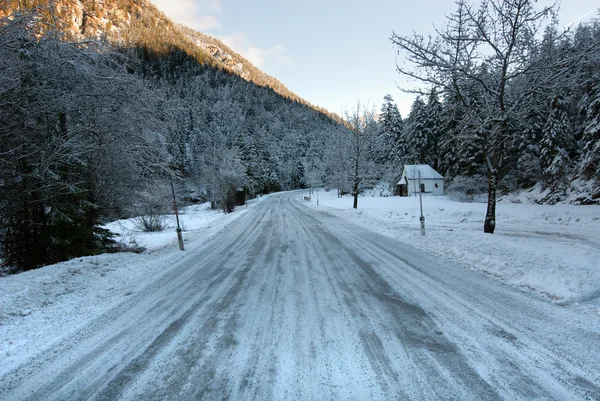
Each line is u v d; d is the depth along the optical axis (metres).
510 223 14.91
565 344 3.44
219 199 41.97
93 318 4.77
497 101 10.59
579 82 10.33
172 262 8.93
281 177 95.62
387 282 6.00
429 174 42.06
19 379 3.11
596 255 6.43
